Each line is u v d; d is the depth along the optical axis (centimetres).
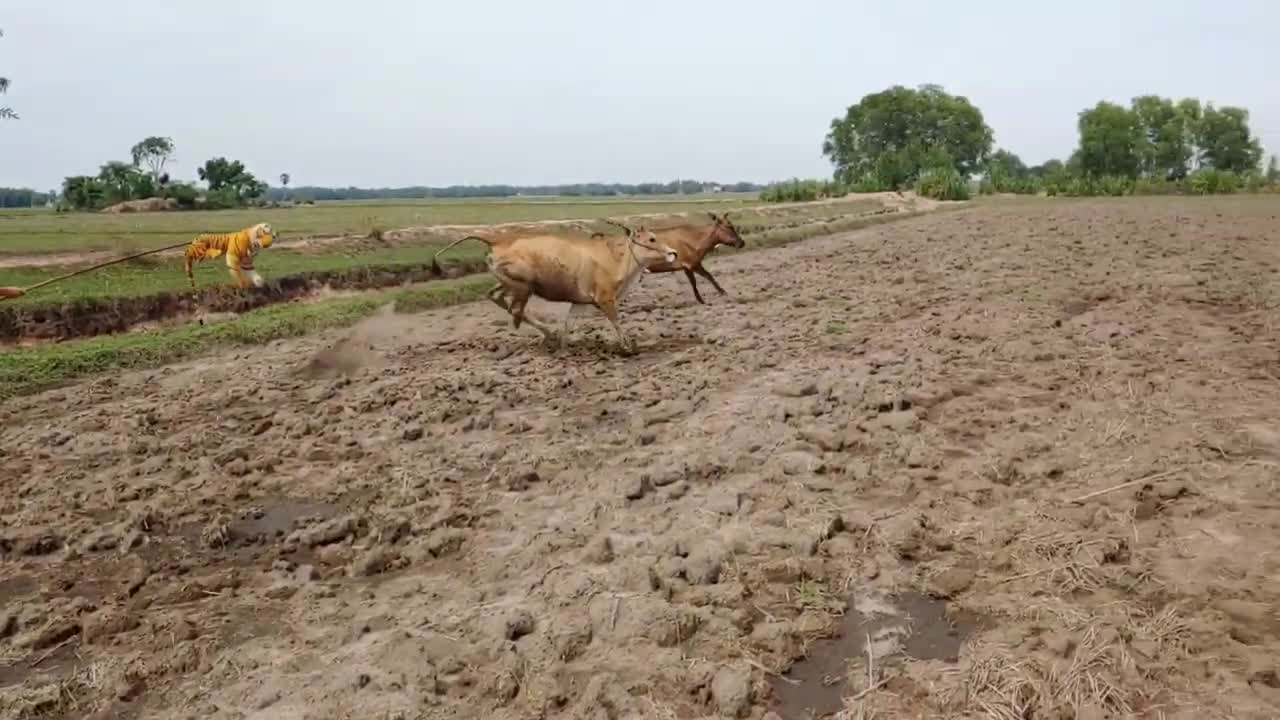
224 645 538
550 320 1612
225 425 1005
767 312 1625
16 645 543
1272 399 908
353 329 1562
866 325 1434
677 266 1706
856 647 506
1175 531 621
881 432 862
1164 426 841
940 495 712
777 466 788
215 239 1655
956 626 525
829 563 605
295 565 651
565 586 574
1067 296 1587
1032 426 870
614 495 741
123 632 559
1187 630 485
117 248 2100
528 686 466
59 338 1483
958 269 2061
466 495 771
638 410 1006
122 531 708
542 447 887
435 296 1823
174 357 1373
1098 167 9238
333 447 915
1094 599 534
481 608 562
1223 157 9950
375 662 500
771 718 430
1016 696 435
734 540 637
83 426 1007
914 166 8344
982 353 1169
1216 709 414
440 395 1084
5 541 690
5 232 2709
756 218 4200
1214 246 2355
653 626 515
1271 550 583
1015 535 630
